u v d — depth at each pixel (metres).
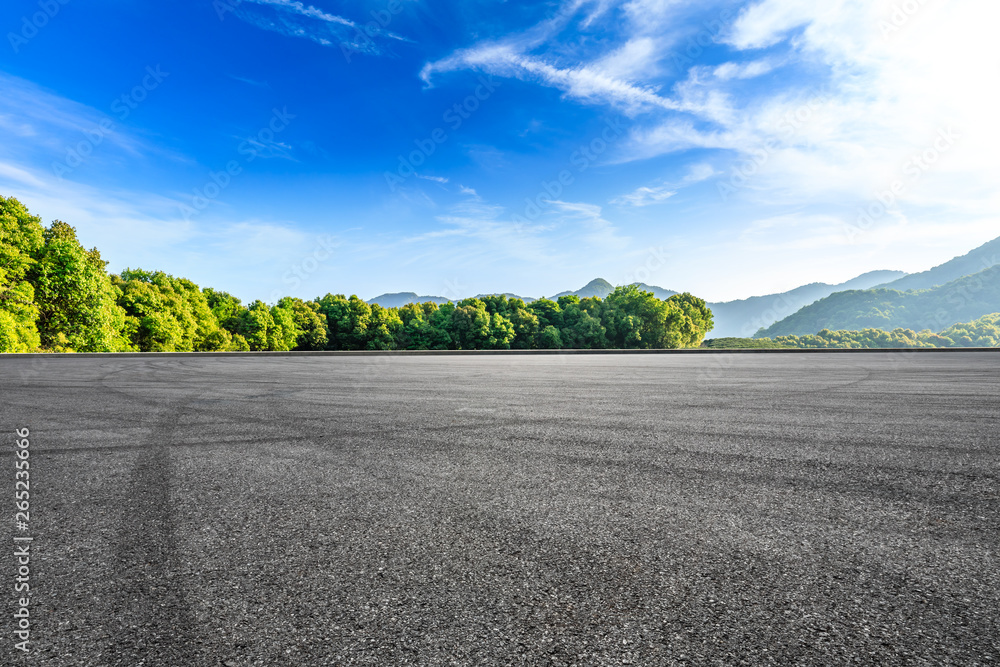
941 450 4.20
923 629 1.56
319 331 76.31
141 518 2.61
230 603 1.74
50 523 2.54
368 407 6.96
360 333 77.56
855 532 2.39
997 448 4.27
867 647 1.46
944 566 2.02
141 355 26.27
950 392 8.66
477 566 2.02
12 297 36.00
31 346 35.81
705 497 2.93
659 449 4.26
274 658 1.44
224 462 3.83
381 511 2.70
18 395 8.40
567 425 5.46
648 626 1.58
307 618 1.64
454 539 2.30
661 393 8.70
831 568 2.00
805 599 1.75
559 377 12.48
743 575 1.93
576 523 2.51
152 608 1.71
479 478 3.36
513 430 5.17
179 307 58.88
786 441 4.57
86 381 11.01
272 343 68.81
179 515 2.65
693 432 5.03
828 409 6.64
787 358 23.86
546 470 3.56
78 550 2.20
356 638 1.53
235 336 66.19
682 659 1.41
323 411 6.58
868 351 31.91
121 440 4.70
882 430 5.11
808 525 2.48
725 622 1.60
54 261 40.78
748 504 2.80
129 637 1.55
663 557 2.10
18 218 39.31
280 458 3.96
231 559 2.10
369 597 1.78
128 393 8.73
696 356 28.12
